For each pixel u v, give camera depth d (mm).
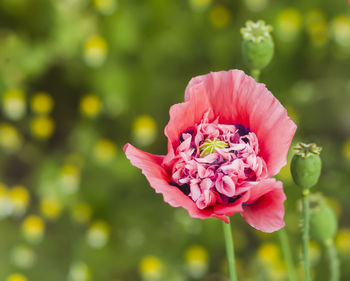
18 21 1851
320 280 1472
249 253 1612
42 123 1807
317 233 890
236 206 759
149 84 1757
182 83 1767
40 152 1901
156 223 1630
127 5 1767
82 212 1654
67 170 1678
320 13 1741
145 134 1655
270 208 768
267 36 881
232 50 1733
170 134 782
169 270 1520
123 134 1773
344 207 1677
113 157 1690
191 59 1771
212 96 795
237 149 781
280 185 758
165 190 763
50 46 1785
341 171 1677
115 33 1737
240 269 1563
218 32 1751
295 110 1703
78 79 1840
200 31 1757
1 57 1811
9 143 1819
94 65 1717
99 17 1753
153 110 1766
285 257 899
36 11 1825
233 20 1763
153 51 1757
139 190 1695
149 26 1770
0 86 1803
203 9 1737
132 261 1581
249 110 787
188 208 761
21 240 1680
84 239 1619
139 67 1770
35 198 1926
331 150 1708
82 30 1748
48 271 1638
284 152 775
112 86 1737
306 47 1746
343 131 1762
